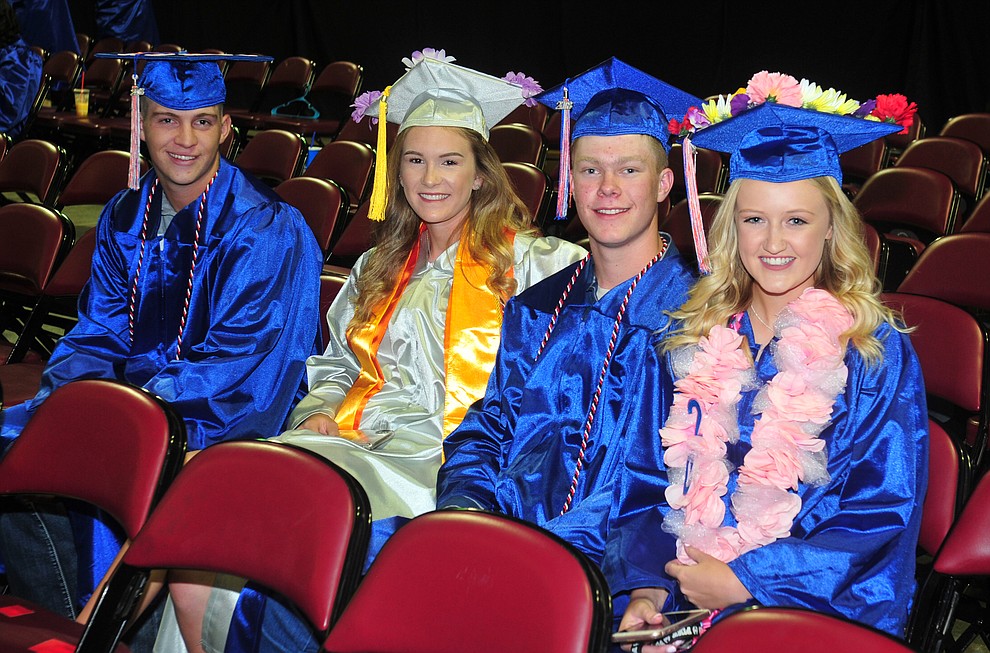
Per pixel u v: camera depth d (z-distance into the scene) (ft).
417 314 9.57
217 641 8.07
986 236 12.09
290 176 20.43
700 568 6.42
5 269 13.34
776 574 6.34
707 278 7.62
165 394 9.91
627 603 7.19
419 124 9.39
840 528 6.70
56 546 9.32
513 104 9.69
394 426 9.31
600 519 7.61
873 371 6.84
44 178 18.49
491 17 35.91
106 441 7.70
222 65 32.60
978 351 9.71
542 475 8.00
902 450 6.68
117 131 27.48
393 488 8.56
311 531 6.54
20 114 27.40
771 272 7.05
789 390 6.82
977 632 8.64
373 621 6.00
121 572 6.88
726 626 5.16
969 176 19.72
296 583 6.49
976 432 10.32
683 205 15.72
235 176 10.71
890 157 25.12
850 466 6.81
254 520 6.78
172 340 10.61
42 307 12.98
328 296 11.32
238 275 10.39
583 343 8.13
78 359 10.53
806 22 30.48
